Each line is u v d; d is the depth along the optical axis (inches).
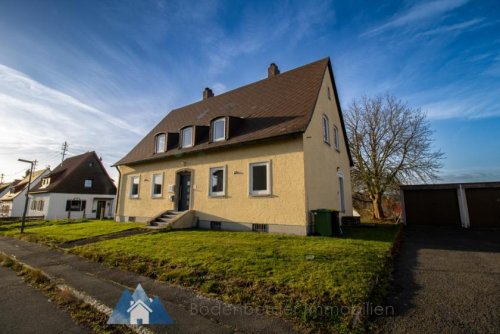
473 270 234.8
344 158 678.5
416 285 201.6
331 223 400.8
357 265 230.2
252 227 458.0
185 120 738.2
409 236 457.7
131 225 574.9
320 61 610.5
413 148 854.5
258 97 613.6
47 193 1253.1
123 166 768.9
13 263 315.3
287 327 143.1
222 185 518.9
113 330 150.5
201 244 334.6
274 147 453.1
